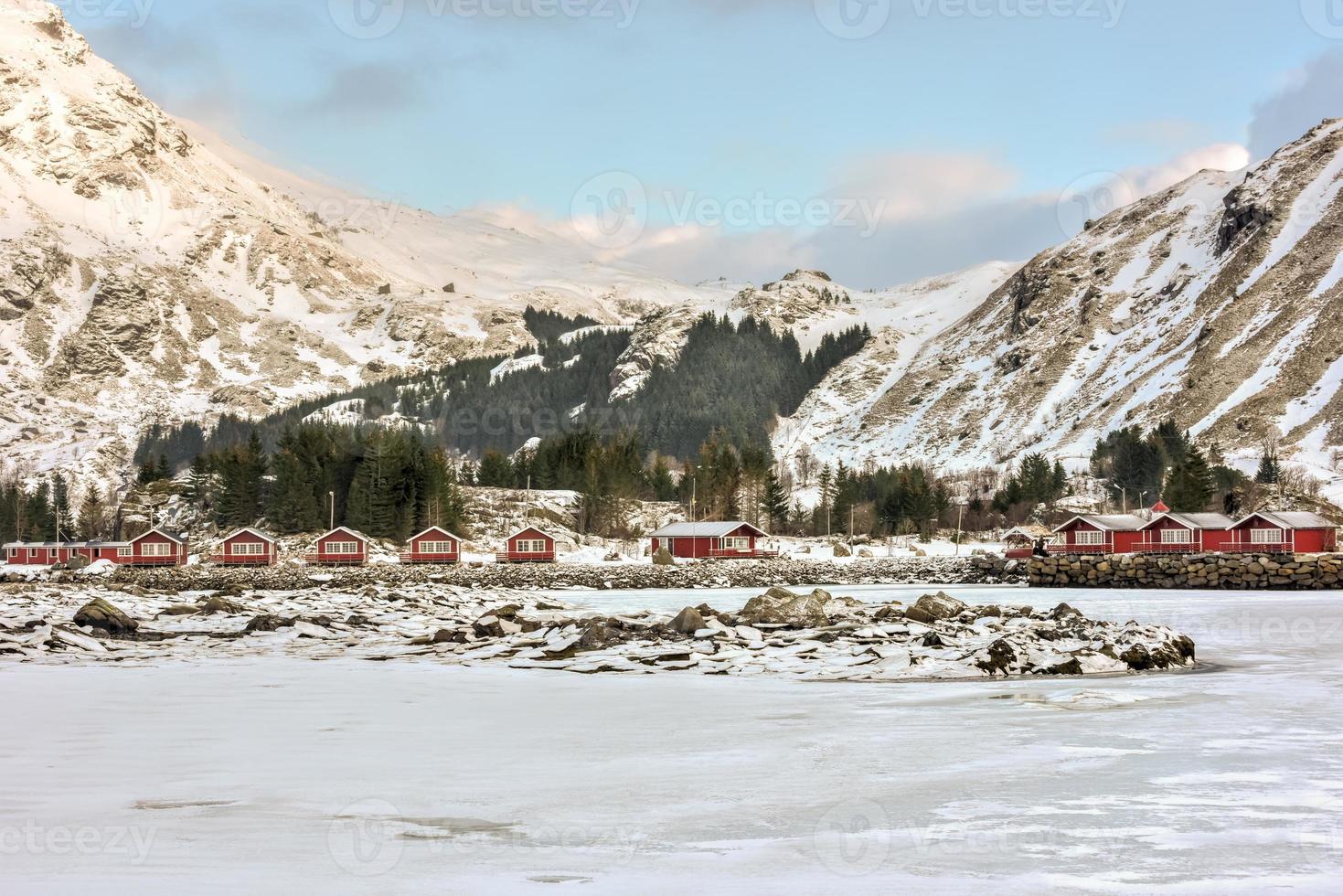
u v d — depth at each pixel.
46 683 30.11
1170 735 21.22
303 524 146.88
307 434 166.62
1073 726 22.41
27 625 45.12
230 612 59.06
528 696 27.80
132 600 66.00
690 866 11.99
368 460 147.38
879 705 25.91
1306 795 15.58
